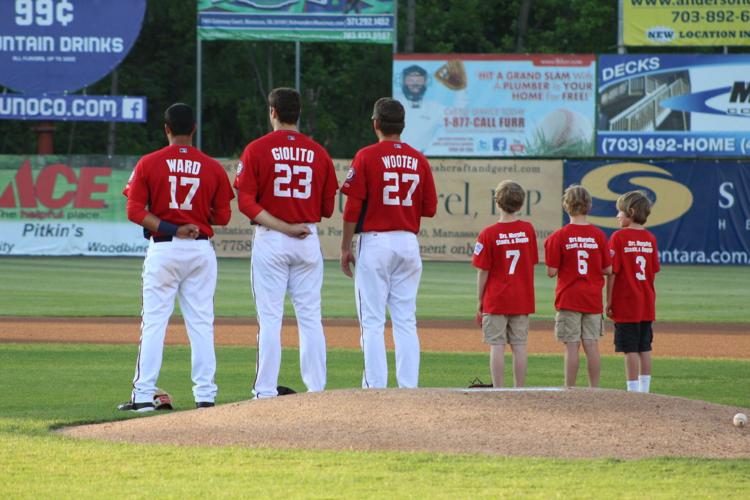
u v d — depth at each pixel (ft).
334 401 60.59
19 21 239.30
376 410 58.75
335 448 53.11
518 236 75.97
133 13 240.53
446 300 164.86
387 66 368.27
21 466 49.96
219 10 237.66
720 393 81.35
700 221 236.22
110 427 60.23
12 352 104.01
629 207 79.56
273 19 237.86
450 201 240.32
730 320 142.00
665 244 237.25
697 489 45.85
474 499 43.86
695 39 239.30
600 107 241.35
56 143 360.28
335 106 373.40
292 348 111.24
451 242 240.53
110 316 139.33
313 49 376.48
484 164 239.30
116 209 239.71
